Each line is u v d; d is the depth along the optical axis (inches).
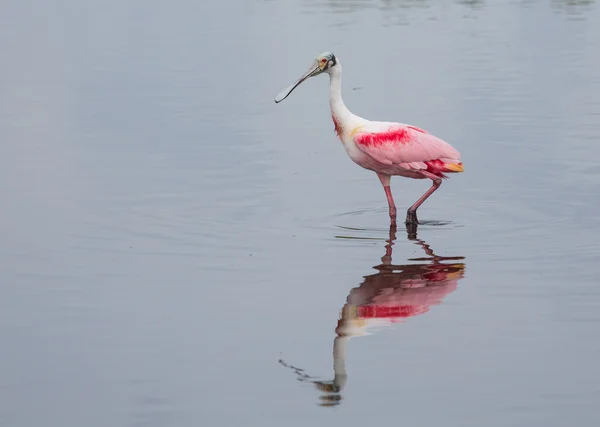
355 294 521.7
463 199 694.5
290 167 769.6
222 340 470.6
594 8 1435.8
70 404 415.5
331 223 645.9
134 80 1048.8
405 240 610.2
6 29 1348.4
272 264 568.1
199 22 1376.7
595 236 608.1
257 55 1152.8
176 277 549.6
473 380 429.1
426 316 494.3
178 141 837.8
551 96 957.2
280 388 426.3
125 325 487.8
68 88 1019.3
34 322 492.4
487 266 560.7
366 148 642.8
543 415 399.9
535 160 773.3
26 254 585.6
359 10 1457.9
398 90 988.6
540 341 464.1
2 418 405.7
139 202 684.1
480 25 1328.7
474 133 848.3
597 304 502.9
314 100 971.3
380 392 421.1
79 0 1581.0
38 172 752.3
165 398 419.2
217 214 661.3
